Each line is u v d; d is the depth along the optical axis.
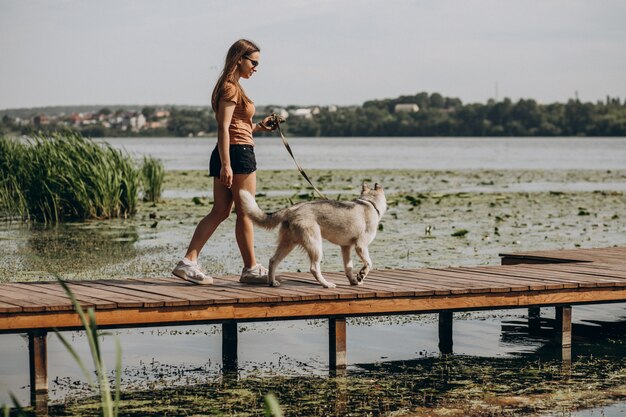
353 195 21.97
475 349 7.50
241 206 7.08
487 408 5.73
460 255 12.37
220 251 13.04
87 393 6.14
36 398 6.02
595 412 5.64
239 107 6.95
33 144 17.66
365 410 5.71
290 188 24.81
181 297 6.53
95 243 13.64
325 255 12.55
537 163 49.56
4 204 17.30
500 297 7.20
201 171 35.09
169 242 13.89
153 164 20.94
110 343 7.70
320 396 6.05
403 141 150.50
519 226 16.33
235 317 6.50
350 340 7.84
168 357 7.19
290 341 7.80
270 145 117.81
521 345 7.67
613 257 9.55
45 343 6.13
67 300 6.31
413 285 7.28
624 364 6.98
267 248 13.61
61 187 16.97
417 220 17.34
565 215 18.47
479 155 66.31
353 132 152.25
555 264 8.95
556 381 6.43
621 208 20.08
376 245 13.47
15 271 10.70
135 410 5.73
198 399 5.98
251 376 6.59
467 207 20.16
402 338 7.94
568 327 7.52
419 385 6.33
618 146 101.50
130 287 7.10
